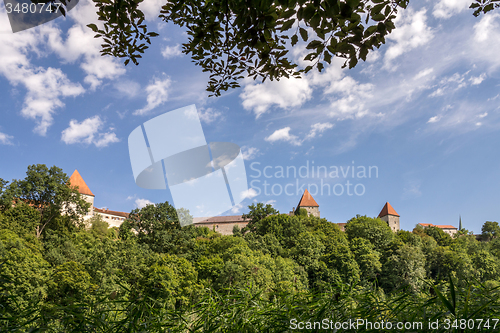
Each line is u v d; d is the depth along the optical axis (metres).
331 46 2.57
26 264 22.58
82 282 23.58
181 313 2.47
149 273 27.86
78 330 2.01
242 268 32.16
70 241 39.72
